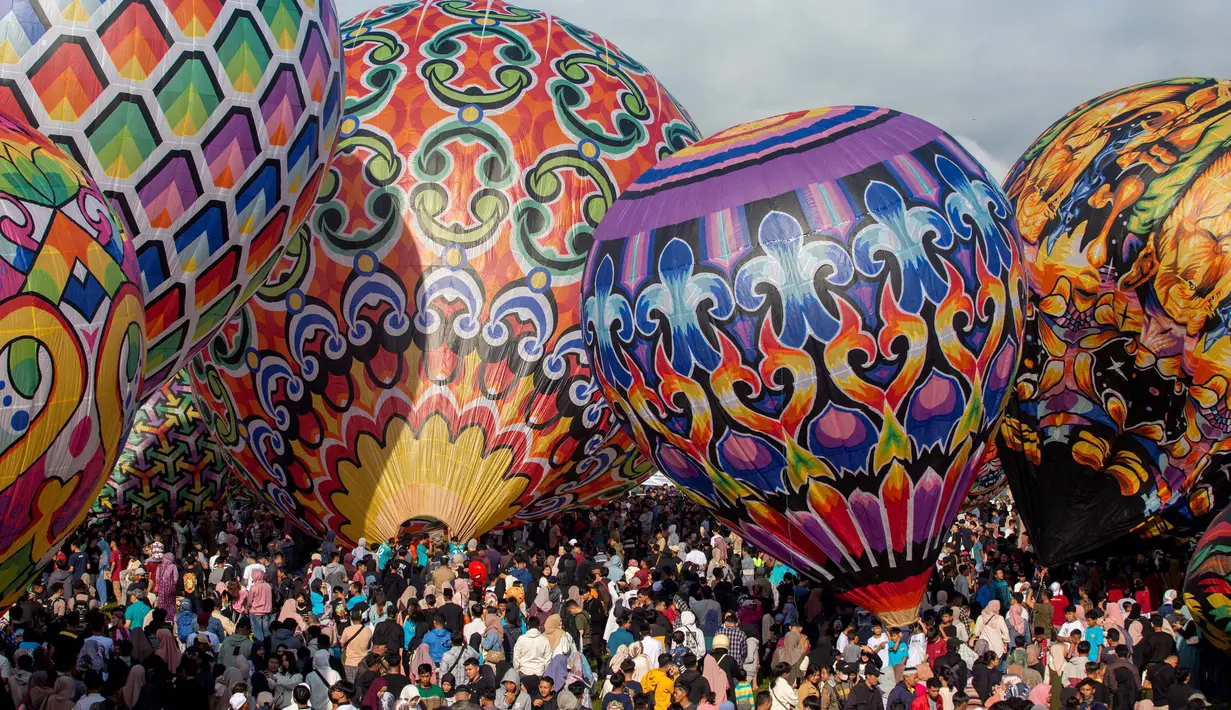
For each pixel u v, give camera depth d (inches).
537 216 1026.1
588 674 740.7
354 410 995.9
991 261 816.3
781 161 815.7
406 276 999.0
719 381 796.0
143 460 1396.4
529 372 1010.7
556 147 1050.7
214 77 744.3
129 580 973.2
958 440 814.5
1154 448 1004.6
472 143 1031.0
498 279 1007.6
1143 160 992.2
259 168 776.9
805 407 785.6
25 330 505.4
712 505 860.6
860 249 780.0
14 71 698.8
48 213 531.5
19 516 518.9
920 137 841.5
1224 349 944.9
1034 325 1044.5
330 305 996.6
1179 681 703.1
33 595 837.2
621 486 1130.7
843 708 702.5
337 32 851.4
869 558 823.1
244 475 1085.8
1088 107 1087.6
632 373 833.5
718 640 714.8
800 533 827.4
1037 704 665.6
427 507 999.6
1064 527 1046.4
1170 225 962.7
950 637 783.1
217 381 1045.2
